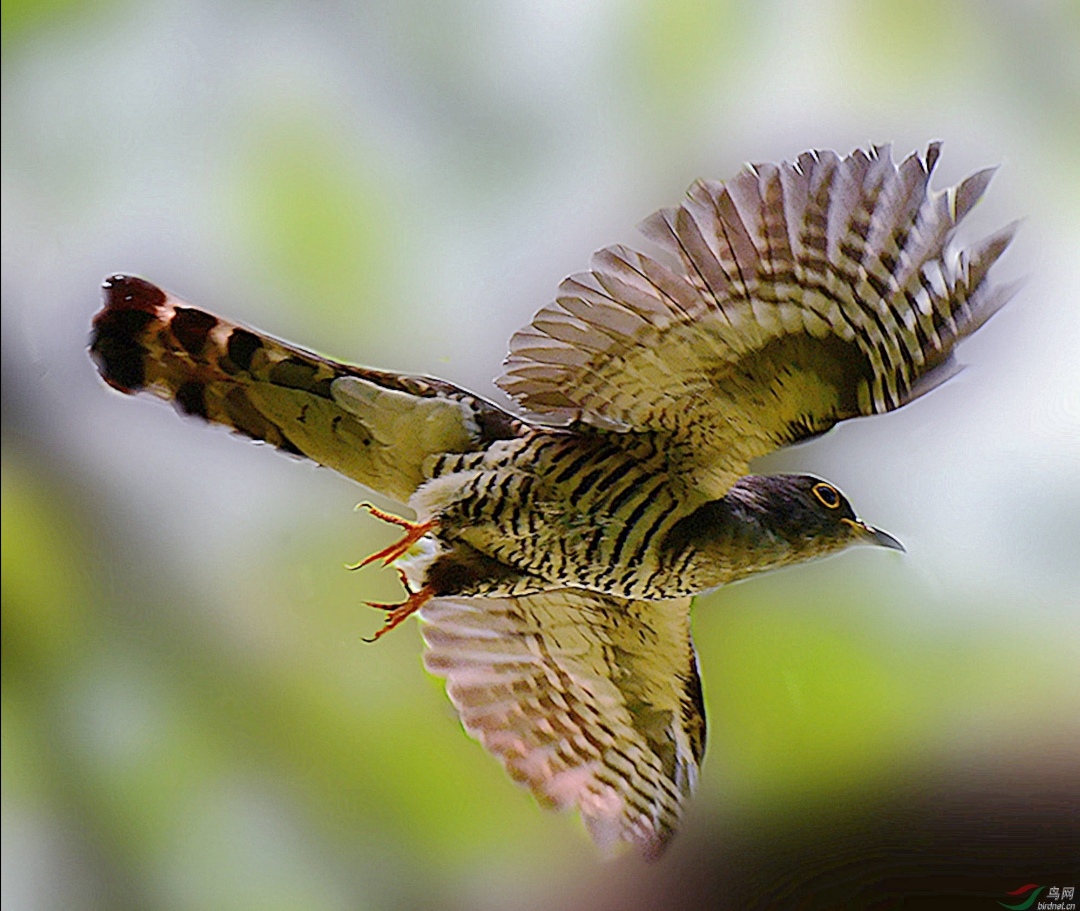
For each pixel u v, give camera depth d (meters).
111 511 5.80
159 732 5.79
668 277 5.50
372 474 5.57
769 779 5.77
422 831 5.80
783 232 5.50
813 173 5.49
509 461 5.56
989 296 5.51
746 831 5.77
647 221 5.50
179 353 5.56
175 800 5.78
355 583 5.84
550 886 5.80
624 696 5.68
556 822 5.79
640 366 5.52
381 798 5.81
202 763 5.79
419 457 5.57
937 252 5.51
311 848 5.80
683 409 5.54
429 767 5.82
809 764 5.77
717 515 5.57
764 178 5.49
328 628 5.84
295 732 5.81
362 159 5.85
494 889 5.80
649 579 5.58
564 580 5.59
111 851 5.76
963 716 5.76
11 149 5.83
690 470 5.55
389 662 5.83
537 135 5.84
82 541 5.79
